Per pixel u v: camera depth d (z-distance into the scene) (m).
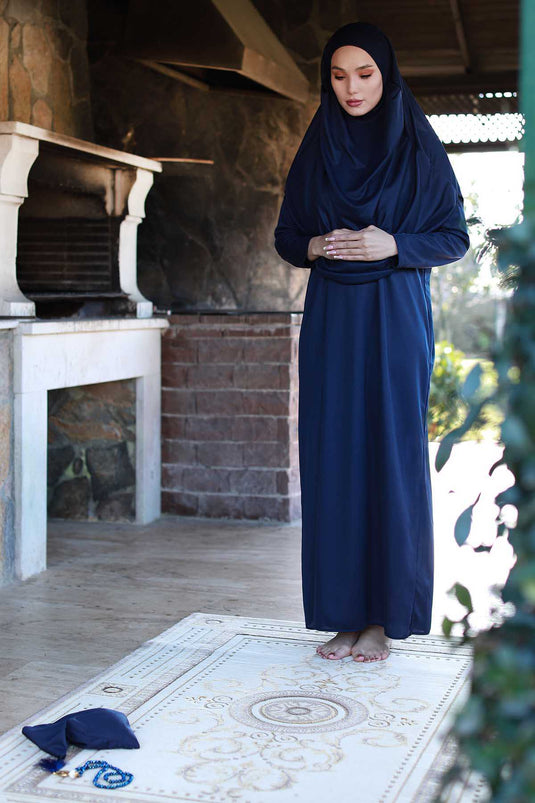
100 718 2.08
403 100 2.64
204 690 2.38
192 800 1.80
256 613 3.12
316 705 2.28
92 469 4.60
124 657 2.66
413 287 2.66
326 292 2.69
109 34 5.49
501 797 1.02
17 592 3.38
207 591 3.39
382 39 2.60
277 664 2.59
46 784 1.88
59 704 2.29
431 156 2.66
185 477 4.71
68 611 3.15
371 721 2.18
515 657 1.00
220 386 4.61
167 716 2.21
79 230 4.26
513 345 1.06
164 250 5.58
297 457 4.64
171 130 5.54
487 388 1.12
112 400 4.54
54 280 4.22
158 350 4.63
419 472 2.62
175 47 4.73
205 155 5.55
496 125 7.06
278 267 5.70
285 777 1.90
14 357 3.48
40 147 3.62
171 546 4.11
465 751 1.04
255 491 4.61
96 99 5.55
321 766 1.94
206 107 5.53
